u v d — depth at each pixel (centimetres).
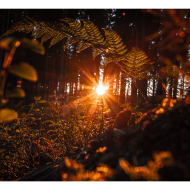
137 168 63
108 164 84
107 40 179
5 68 39
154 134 84
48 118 389
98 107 207
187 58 89
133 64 173
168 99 103
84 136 195
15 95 42
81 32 187
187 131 77
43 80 2058
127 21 1009
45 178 132
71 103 221
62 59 1583
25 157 203
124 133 97
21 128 204
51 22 188
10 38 40
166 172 63
